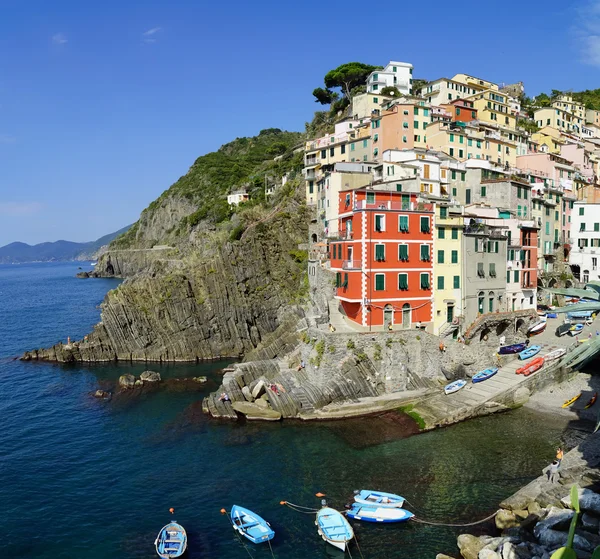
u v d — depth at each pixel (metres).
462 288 66.56
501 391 57.12
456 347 63.62
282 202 110.56
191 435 53.28
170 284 92.25
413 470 43.22
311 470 44.16
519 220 76.25
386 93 133.38
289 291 98.50
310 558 32.69
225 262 96.12
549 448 46.47
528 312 70.12
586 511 31.45
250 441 50.94
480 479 41.22
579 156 125.75
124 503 40.09
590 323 74.00
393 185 77.12
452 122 105.69
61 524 37.31
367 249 61.81
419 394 58.59
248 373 65.62
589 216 103.12
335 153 111.44
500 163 107.25
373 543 33.75
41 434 55.03
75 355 88.88
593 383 57.84
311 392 58.06
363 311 62.03
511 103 144.38
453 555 32.12
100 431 55.50
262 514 37.75
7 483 43.75
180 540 34.12
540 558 28.08
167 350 89.56
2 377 78.75
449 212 67.56
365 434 51.16
